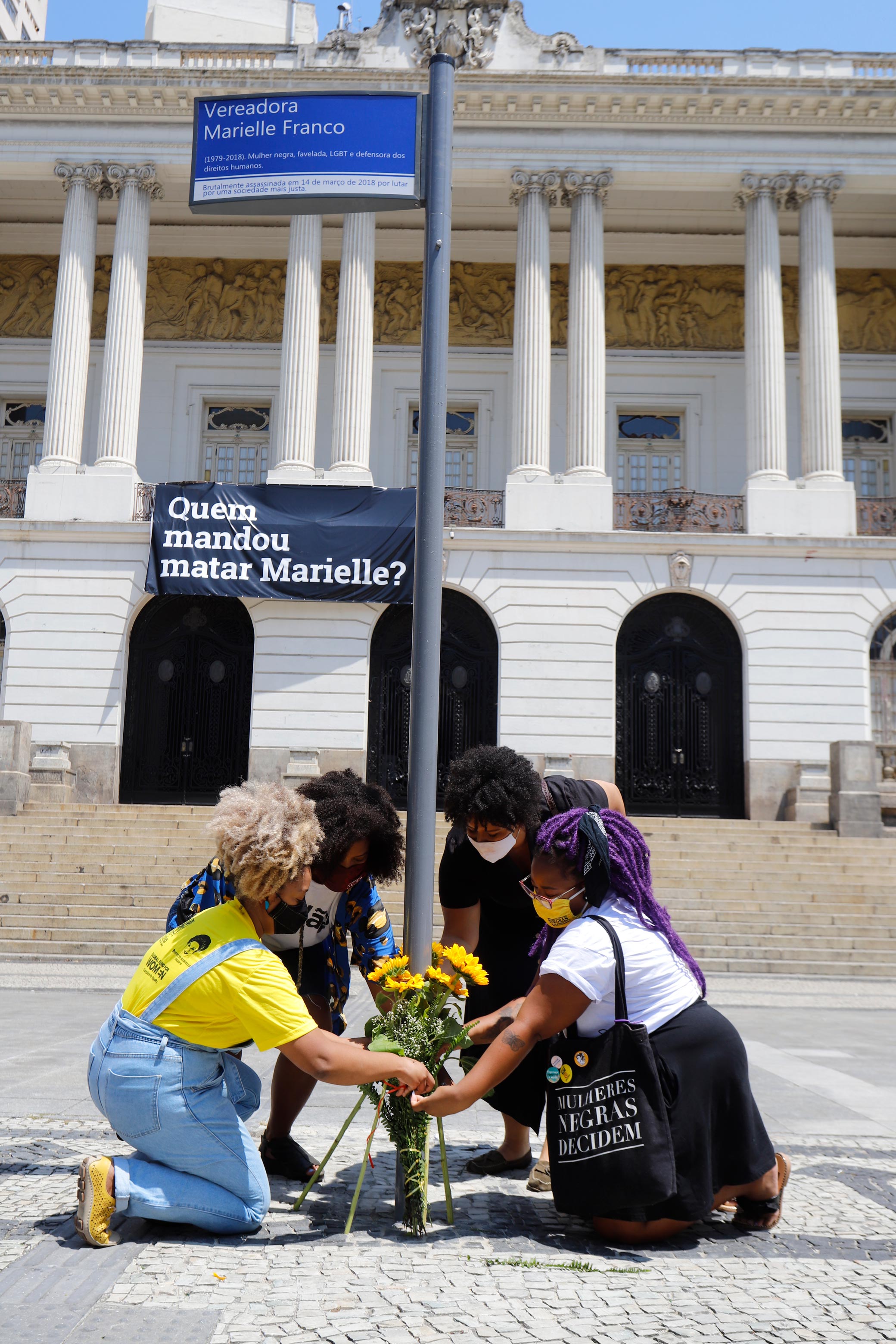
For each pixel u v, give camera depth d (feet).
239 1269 10.06
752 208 77.77
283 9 96.58
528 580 73.26
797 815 68.54
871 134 77.61
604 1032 11.15
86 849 58.08
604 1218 11.21
